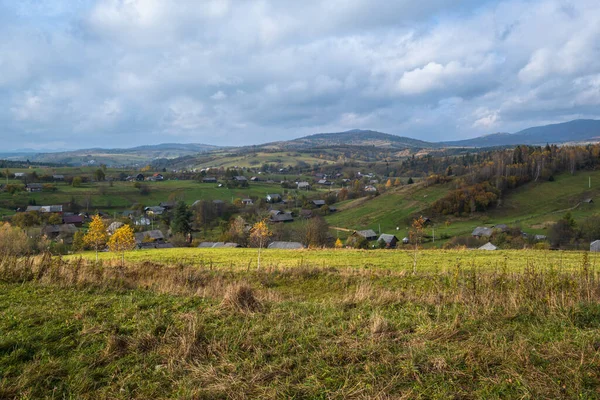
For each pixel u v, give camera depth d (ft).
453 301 32.09
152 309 29.86
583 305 28.32
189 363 21.21
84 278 38.50
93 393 18.17
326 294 47.75
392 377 19.08
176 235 215.92
